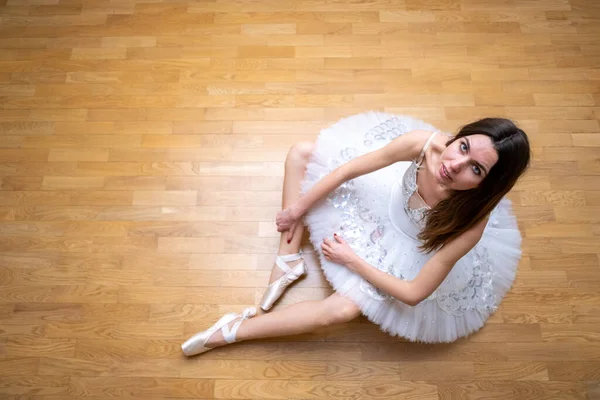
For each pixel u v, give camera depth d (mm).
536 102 2506
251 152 2402
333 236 1916
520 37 2639
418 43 2619
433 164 1700
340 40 2623
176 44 2617
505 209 2082
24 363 2049
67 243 2238
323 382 2031
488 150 1505
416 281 1749
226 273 2195
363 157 1834
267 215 2293
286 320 1952
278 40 2623
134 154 2398
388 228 1888
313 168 2012
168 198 2318
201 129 2443
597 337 2111
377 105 2492
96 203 2309
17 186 2336
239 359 2061
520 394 2023
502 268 2014
